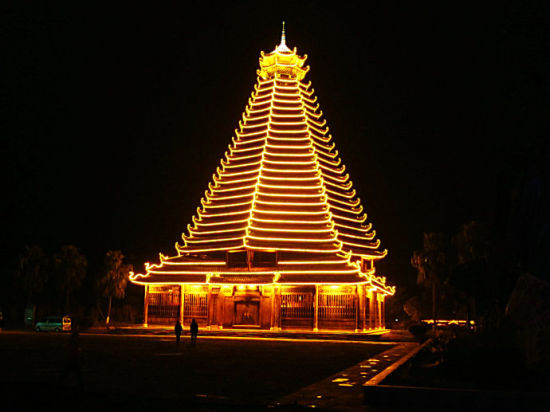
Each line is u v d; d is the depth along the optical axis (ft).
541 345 78.43
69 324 262.26
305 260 245.24
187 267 257.75
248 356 140.36
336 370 110.83
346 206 281.13
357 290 231.09
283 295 241.35
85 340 200.23
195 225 277.85
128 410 61.46
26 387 71.20
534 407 66.03
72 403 63.46
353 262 241.76
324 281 232.73
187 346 172.76
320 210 260.83
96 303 354.33
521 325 81.66
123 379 94.32
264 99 296.71
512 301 84.89
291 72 298.56
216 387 86.28
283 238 250.98
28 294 329.72
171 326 254.27
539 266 87.76
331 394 80.12
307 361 128.67
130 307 344.90
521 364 75.41
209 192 288.71
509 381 73.20
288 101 291.79
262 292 245.65
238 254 252.21
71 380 91.91
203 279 251.80
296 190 266.36
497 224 96.12
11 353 140.87
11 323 332.19
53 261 332.60
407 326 267.80
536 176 90.89
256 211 258.57
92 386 85.71
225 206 270.67
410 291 396.98
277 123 284.00
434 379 77.41
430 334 185.16
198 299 255.50
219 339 212.64
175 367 113.50
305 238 250.57
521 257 91.15
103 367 112.47
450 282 101.35
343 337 214.48
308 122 289.33
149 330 238.89
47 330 258.78
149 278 258.98
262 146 275.59
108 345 175.01
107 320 317.01
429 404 69.10
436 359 90.12
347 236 262.26
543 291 82.17
